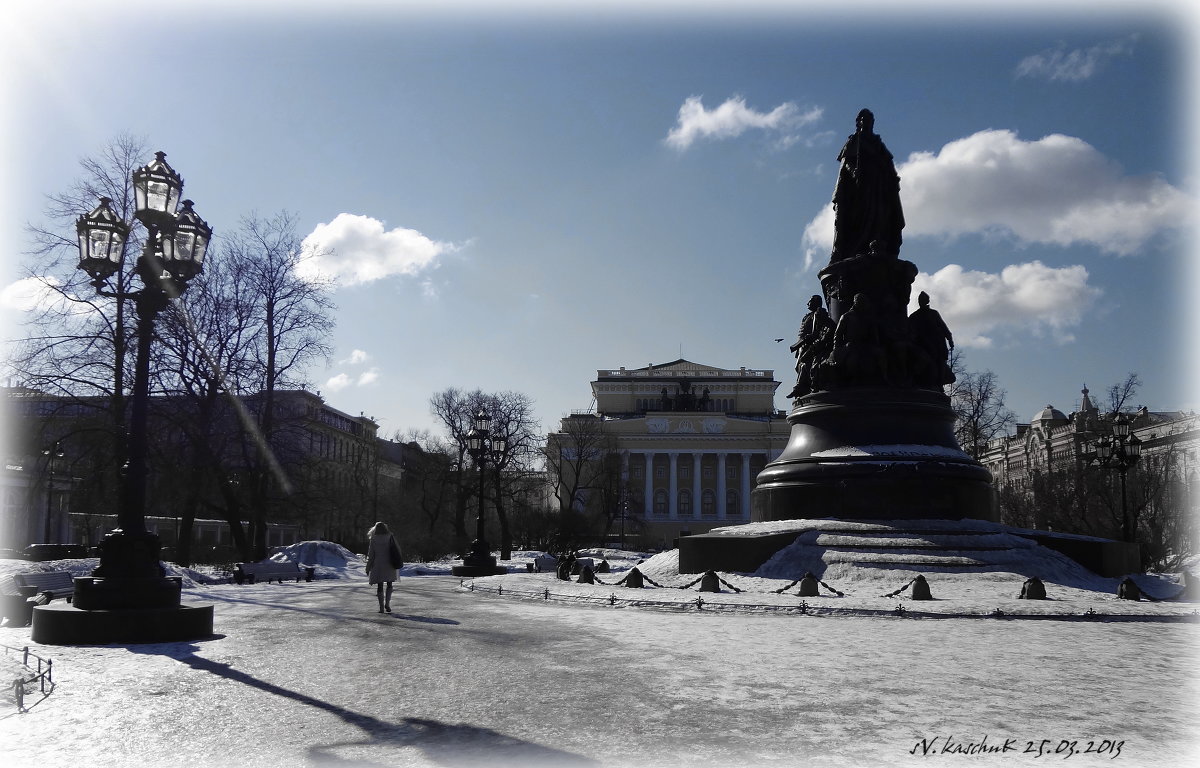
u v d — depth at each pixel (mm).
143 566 14383
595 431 105188
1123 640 14539
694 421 141250
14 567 24828
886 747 7676
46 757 7305
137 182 14398
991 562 23484
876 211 30953
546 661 12070
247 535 47656
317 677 10805
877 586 21969
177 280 14664
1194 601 21438
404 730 8211
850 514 26828
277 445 40906
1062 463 84125
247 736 7980
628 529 116062
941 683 10523
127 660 11984
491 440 40875
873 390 28797
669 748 7621
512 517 83250
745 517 138500
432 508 79250
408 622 16922
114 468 35594
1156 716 8867
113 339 34562
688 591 21859
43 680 9797
